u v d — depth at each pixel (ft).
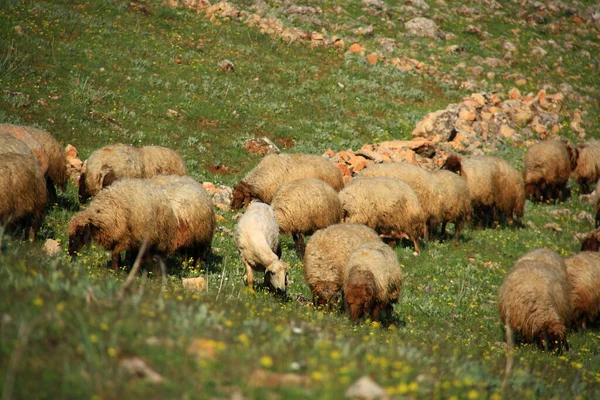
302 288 135.13
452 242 196.54
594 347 127.24
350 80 354.74
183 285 104.01
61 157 163.32
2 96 226.58
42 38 292.61
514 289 119.44
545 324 113.80
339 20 424.87
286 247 167.43
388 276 109.40
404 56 392.47
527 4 526.98
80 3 351.05
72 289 64.54
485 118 328.90
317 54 378.94
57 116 230.07
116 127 239.71
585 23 531.91
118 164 167.32
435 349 85.71
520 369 81.76
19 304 56.59
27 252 84.58
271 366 54.44
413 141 268.82
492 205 221.87
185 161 230.48
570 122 370.12
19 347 46.98
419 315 134.62
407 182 184.24
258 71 337.52
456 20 470.80
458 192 193.77
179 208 127.34
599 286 136.46
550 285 119.34
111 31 327.47
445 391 58.13
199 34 362.33
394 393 51.57
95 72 277.03
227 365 52.85
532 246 204.54
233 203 188.65
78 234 109.19
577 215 249.75
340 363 57.47
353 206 166.40
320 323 88.74
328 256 116.98
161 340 55.93
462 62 406.82
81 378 46.37
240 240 119.96
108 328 54.70
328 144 277.23
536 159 261.85
